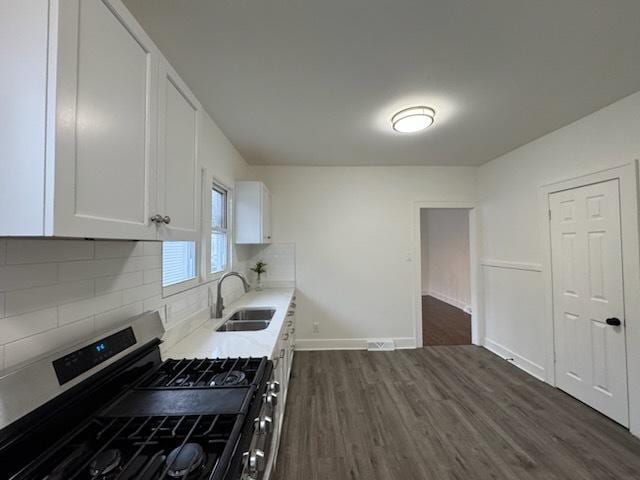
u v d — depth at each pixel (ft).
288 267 13.10
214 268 9.05
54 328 3.14
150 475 2.21
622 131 7.34
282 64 5.84
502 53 5.56
